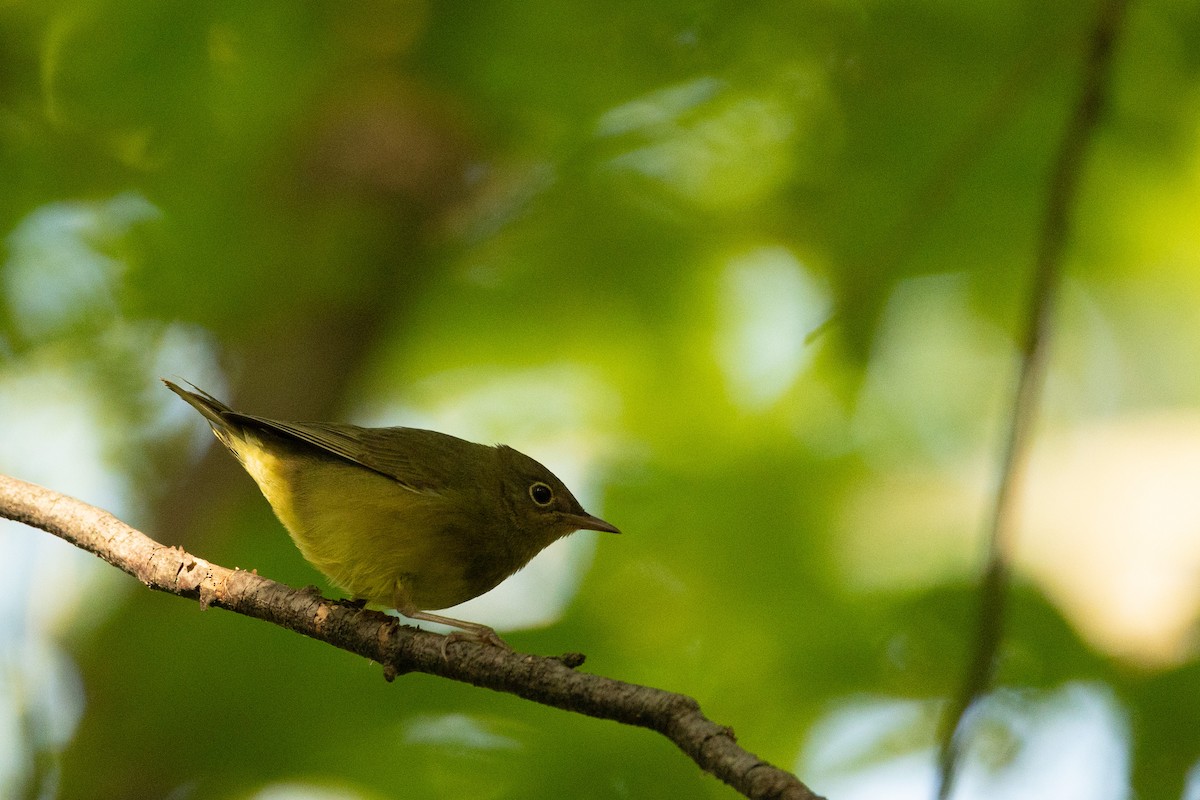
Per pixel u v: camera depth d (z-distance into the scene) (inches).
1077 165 350.9
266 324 511.5
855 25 509.7
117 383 551.5
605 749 451.5
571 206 556.7
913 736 486.6
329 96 529.3
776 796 231.3
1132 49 499.2
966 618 496.7
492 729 455.8
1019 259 537.6
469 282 567.5
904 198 527.5
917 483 575.5
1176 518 573.9
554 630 499.5
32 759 467.5
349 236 511.5
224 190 514.3
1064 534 565.6
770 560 541.6
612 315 571.8
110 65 499.5
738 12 501.7
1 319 510.6
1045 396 644.1
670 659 513.7
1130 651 468.8
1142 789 446.6
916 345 574.9
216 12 495.5
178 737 448.5
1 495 325.1
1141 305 604.7
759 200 554.6
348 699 451.8
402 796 442.9
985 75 511.5
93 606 536.7
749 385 589.9
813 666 500.1
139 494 587.8
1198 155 518.9
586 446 596.7
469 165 549.0
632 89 516.7
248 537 480.4
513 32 505.7
